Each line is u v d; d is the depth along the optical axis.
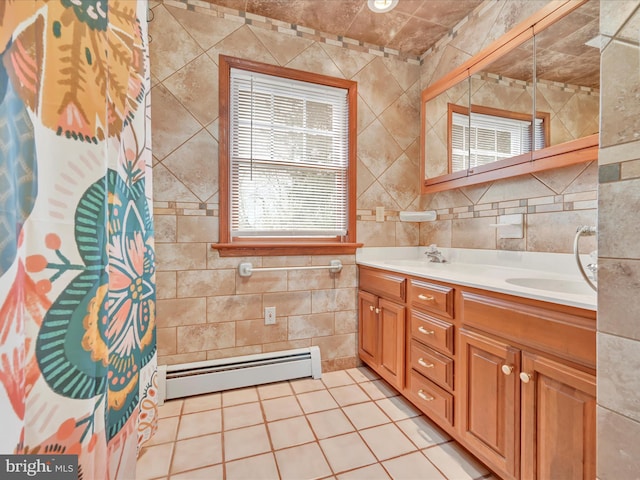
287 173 1.93
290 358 1.87
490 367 1.07
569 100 1.27
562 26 1.29
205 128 1.72
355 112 2.03
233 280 1.79
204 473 1.13
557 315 0.85
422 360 1.42
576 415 0.80
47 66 0.58
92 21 0.66
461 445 1.28
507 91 1.53
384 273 1.75
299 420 1.46
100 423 0.68
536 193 1.46
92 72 0.66
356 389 1.76
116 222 0.86
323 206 2.01
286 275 1.90
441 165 1.98
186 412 1.52
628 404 0.67
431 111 2.06
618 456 0.69
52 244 0.59
